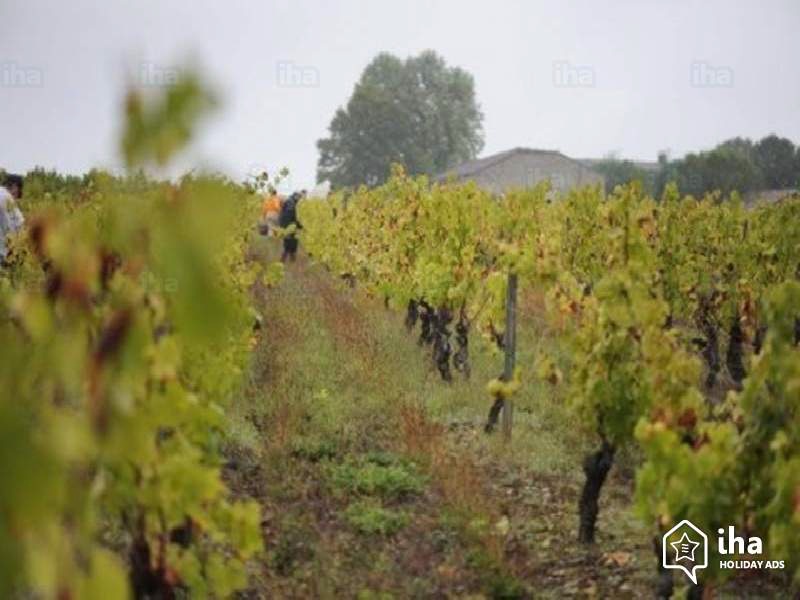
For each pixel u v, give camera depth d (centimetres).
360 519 1164
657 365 947
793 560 748
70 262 360
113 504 646
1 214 1772
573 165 9475
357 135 12300
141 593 707
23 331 443
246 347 1340
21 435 275
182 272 278
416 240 2167
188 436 759
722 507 773
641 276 1073
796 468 732
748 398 792
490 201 2120
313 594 988
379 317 2561
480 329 1802
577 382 1094
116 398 345
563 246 2159
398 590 1008
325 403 1652
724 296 1944
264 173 2389
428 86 14000
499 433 1491
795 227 2025
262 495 1266
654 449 772
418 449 1403
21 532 293
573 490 1316
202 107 265
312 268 4106
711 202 2414
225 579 727
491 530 1134
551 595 1006
